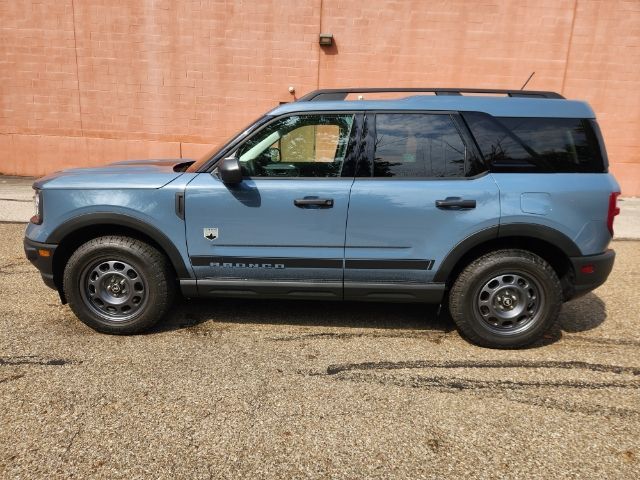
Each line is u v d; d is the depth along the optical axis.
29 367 3.18
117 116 10.35
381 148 3.49
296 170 3.53
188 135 10.39
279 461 2.38
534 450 2.50
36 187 3.65
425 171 3.47
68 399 2.84
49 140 10.50
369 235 3.46
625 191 10.16
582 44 9.61
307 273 3.57
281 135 3.53
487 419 2.75
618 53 9.62
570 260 3.46
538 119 3.47
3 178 10.34
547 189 3.38
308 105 3.54
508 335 3.55
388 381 3.13
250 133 3.53
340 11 9.70
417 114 3.50
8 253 5.61
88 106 10.33
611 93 9.80
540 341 3.78
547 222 3.38
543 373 3.28
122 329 3.64
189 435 2.55
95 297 3.66
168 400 2.86
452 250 3.45
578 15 9.48
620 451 2.50
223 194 3.45
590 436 2.62
